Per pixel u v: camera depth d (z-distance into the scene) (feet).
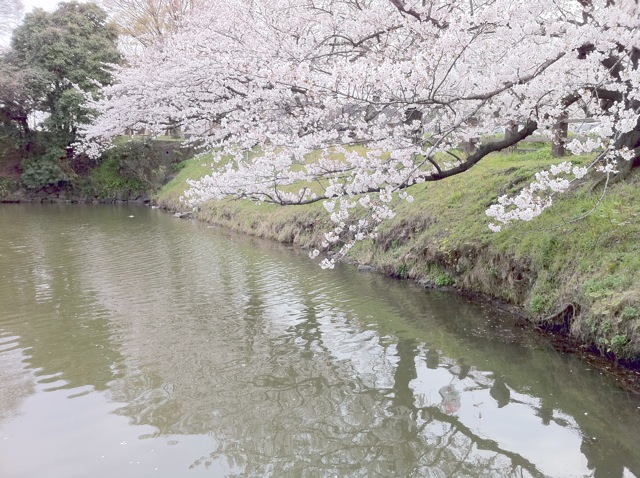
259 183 24.49
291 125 28.02
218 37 33.96
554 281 25.08
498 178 35.63
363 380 21.11
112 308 31.48
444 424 17.63
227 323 28.45
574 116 27.84
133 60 55.77
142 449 16.48
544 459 15.34
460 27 19.33
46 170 98.99
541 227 27.71
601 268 22.59
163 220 73.82
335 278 37.40
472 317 27.43
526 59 20.59
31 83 93.04
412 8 24.35
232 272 40.60
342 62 21.03
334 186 22.91
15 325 28.48
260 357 23.65
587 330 21.94
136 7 105.09
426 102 20.98
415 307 29.78
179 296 34.01
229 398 19.80
